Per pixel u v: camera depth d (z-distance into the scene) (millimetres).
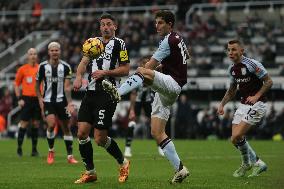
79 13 86188
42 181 20875
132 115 35219
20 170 25766
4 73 71188
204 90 63844
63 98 30312
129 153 34969
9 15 90062
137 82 18188
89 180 20000
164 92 18844
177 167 19250
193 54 69125
